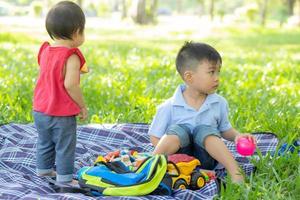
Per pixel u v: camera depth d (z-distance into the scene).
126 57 13.56
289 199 4.38
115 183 4.45
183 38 23.52
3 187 4.52
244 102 7.87
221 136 5.27
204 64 4.92
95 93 8.34
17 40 18.77
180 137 4.89
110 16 54.81
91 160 5.31
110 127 6.32
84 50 14.69
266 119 6.73
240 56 15.10
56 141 4.73
